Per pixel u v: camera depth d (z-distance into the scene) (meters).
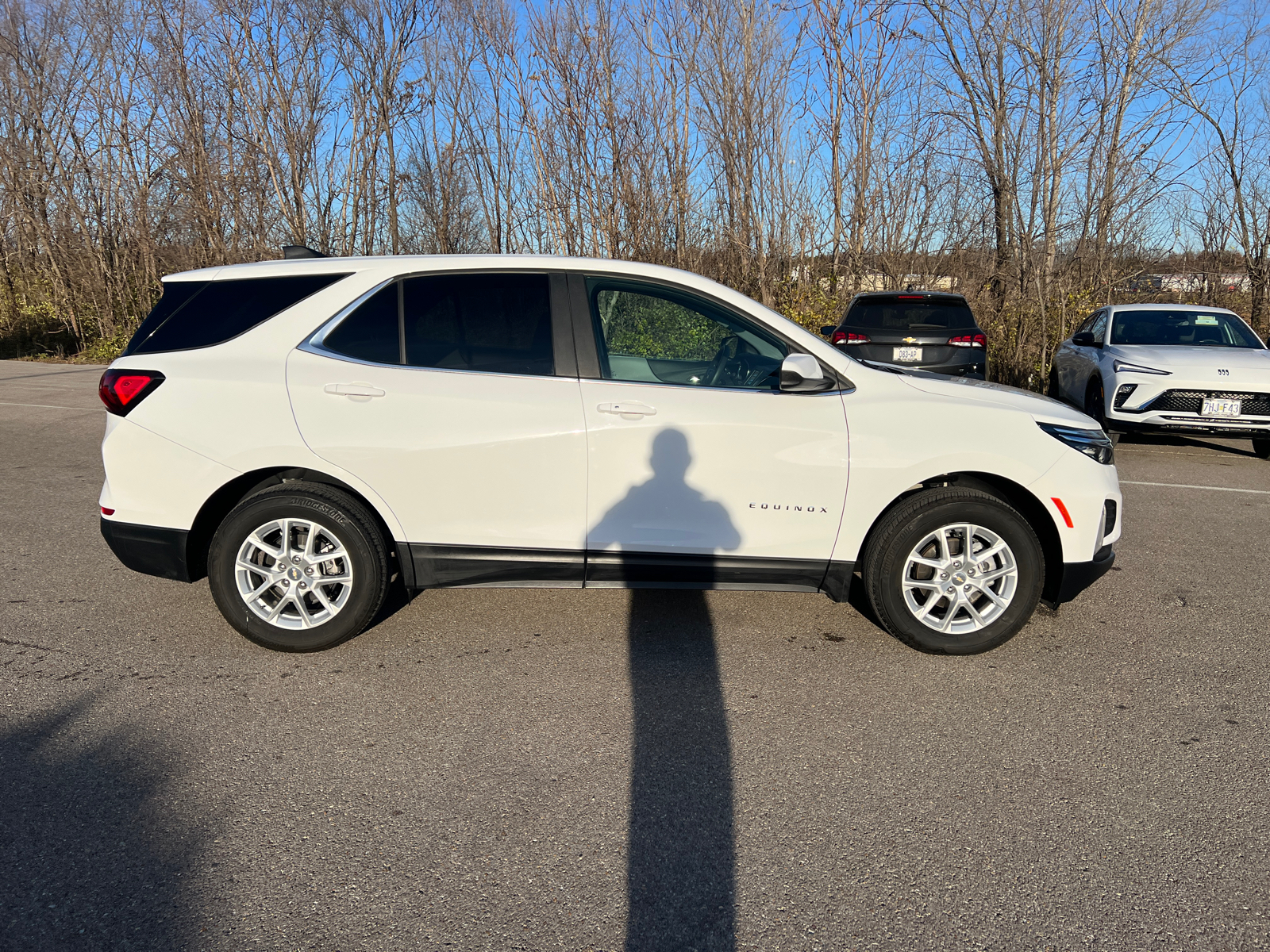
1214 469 8.80
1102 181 13.99
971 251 15.20
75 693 3.52
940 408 3.94
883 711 3.47
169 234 20.14
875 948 2.18
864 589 4.05
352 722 3.33
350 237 19.75
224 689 3.59
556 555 3.91
